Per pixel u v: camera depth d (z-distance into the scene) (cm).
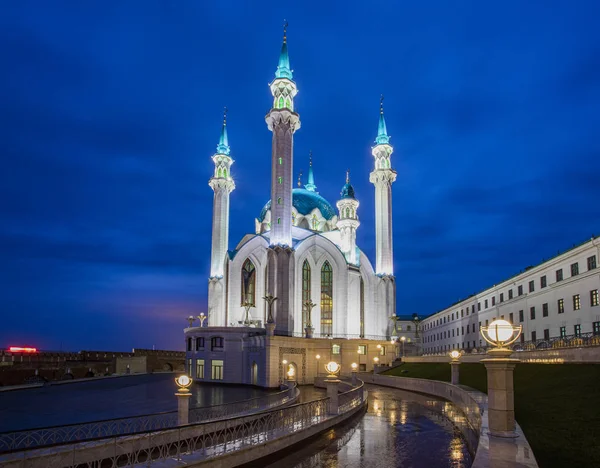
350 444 2400
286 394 3462
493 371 1781
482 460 1395
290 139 7912
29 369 7769
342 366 7369
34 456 1662
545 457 1652
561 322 5641
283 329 7150
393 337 8712
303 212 9719
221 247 9181
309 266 8306
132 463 1738
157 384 6869
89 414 3378
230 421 2186
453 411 3531
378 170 9469
